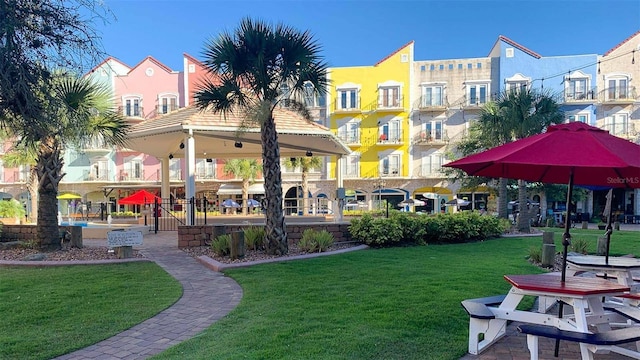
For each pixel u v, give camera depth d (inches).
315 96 380.5
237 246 351.3
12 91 202.5
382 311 199.9
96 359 154.2
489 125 707.4
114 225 641.6
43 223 397.4
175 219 673.0
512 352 159.0
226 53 339.3
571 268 243.4
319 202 1209.4
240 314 202.1
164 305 220.5
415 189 1432.1
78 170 1465.3
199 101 367.6
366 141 1475.1
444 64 1425.9
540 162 129.5
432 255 383.2
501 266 323.9
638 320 155.6
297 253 382.6
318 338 165.0
